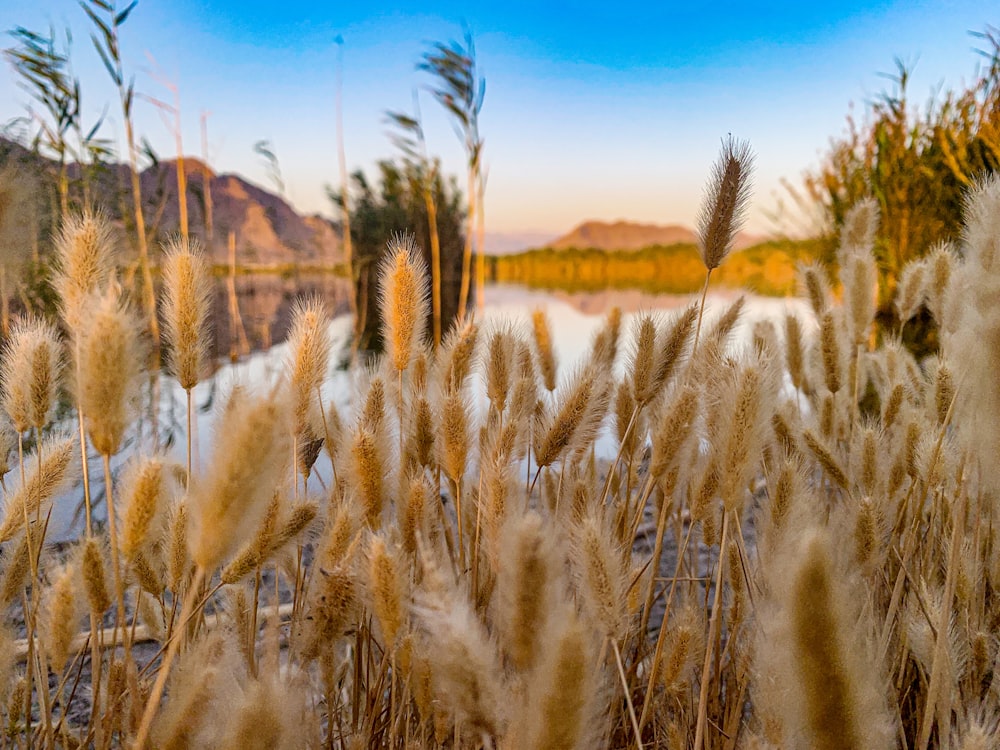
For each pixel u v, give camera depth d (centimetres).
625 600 91
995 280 94
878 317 416
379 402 126
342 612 95
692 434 115
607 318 174
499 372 131
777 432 150
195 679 89
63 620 104
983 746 87
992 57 417
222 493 77
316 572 104
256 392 84
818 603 62
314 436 130
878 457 145
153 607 140
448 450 119
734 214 125
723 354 131
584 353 144
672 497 131
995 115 394
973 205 99
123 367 87
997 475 95
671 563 248
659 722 138
